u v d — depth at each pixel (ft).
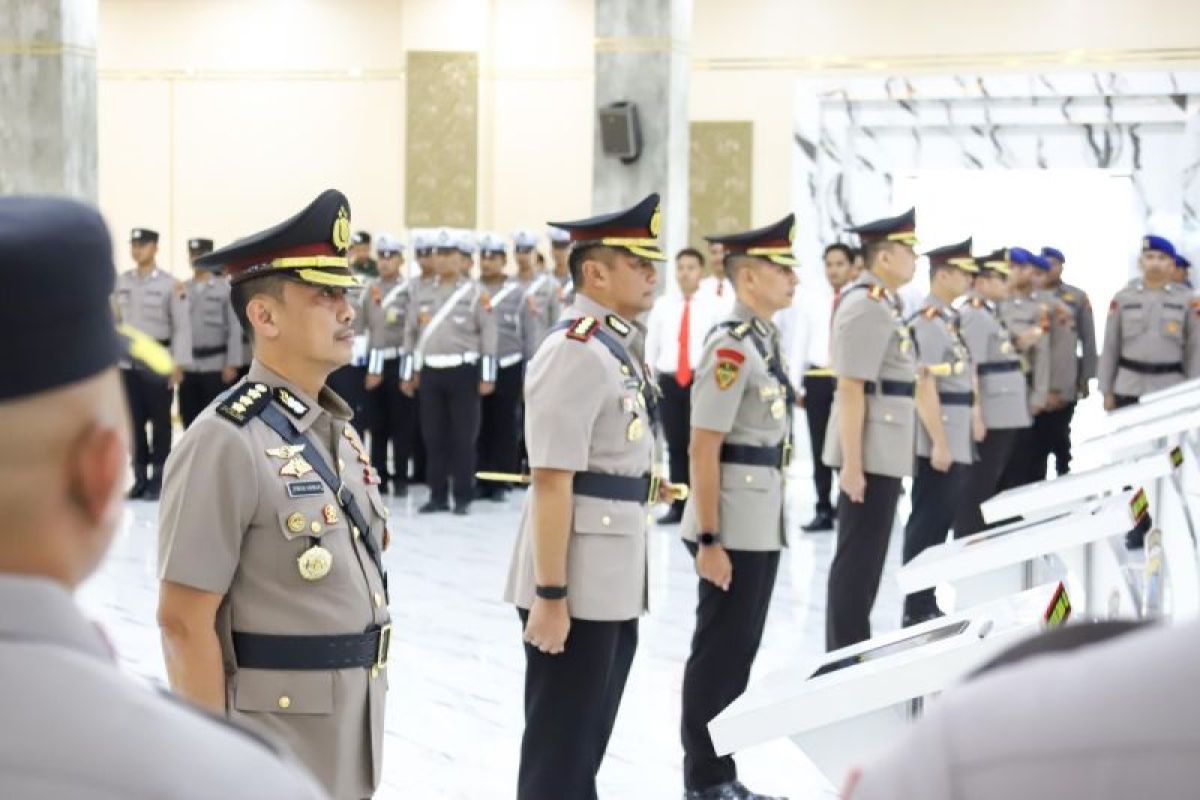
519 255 39.09
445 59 48.93
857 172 47.03
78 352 3.52
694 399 15.39
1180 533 9.94
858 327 18.65
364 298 37.86
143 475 37.01
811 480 42.01
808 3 47.03
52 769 3.00
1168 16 44.52
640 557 12.90
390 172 50.70
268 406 9.46
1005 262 27.32
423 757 17.02
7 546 3.49
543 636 12.39
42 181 35.14
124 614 23.77
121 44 52.19
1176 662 2.80
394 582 26.58
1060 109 45.39
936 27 46.19
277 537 9.26
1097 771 2.77
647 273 12.91
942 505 22.88
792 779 16.48
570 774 12.71
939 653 7.38
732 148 47.67
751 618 15.48
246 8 51.42
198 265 9.68
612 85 38.47
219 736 3.25
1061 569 12.36
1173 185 44.73
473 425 34.45
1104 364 35.65
